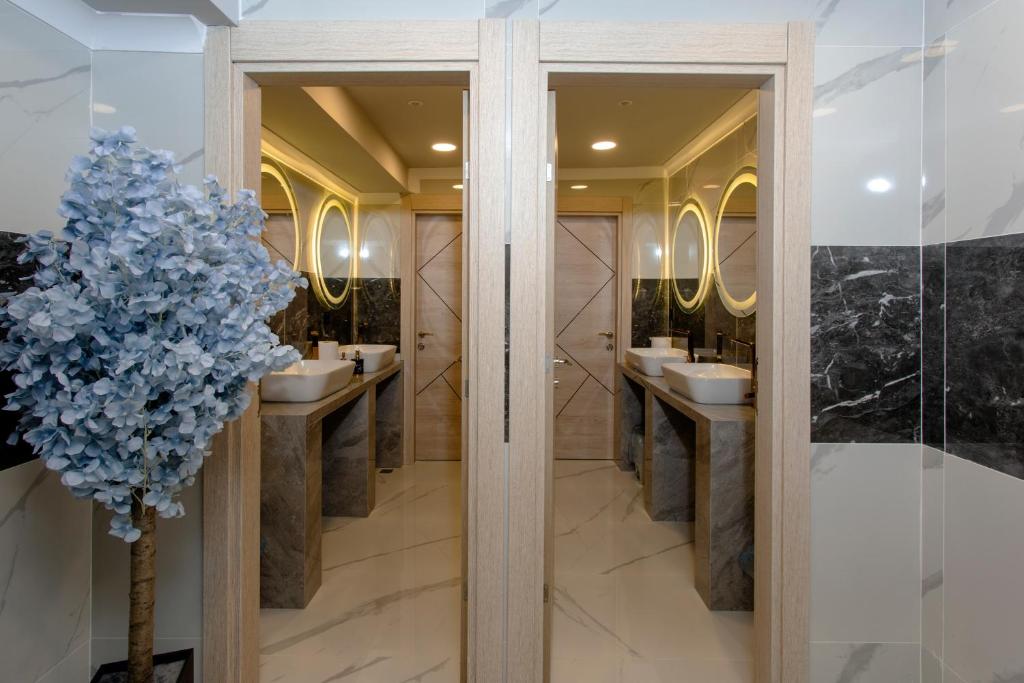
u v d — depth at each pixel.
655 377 4.14
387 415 4.96
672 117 3.56
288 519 2.66
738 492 2.67
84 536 1.82
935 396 1.82
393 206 5.02
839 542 1.88
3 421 1.50
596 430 5.32
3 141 1.48
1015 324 1.52
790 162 1.83
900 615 1.88
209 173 1.81
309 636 2.42
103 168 1.26
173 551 1.87
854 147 1.85
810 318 1.86
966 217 1.68
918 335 1.87
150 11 1.73
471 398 1.89
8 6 1.48
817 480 1.88
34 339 1.24
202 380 1.29
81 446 1.25
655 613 2.66
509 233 1.84
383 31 1.81
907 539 1.88
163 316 1.30
